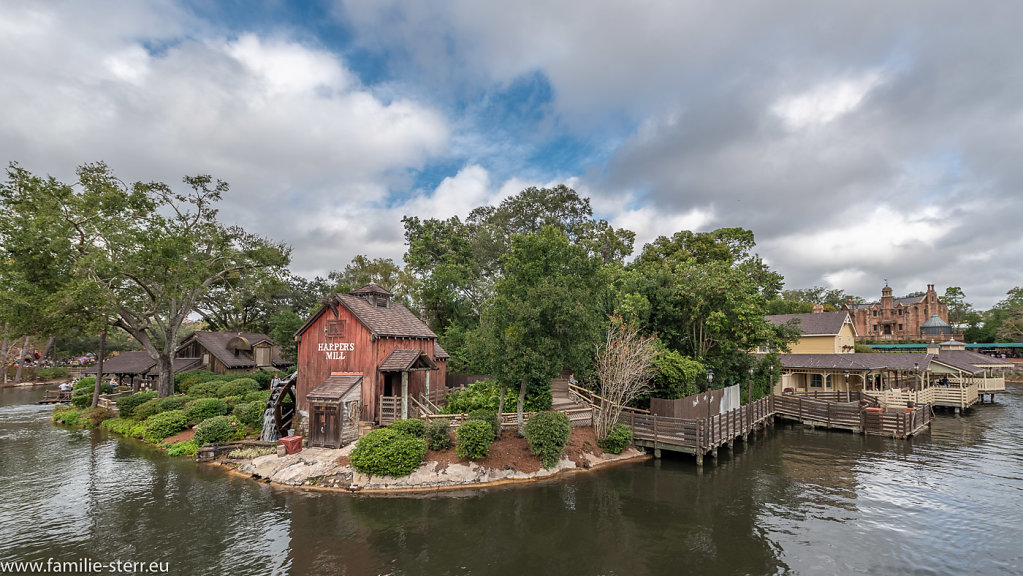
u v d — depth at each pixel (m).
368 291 28.25
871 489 19.58
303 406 25.72
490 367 21.47
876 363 39.47
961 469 22.77
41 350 84.12
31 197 31.89
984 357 49.38
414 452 19.56
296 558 13.18
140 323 36.56
